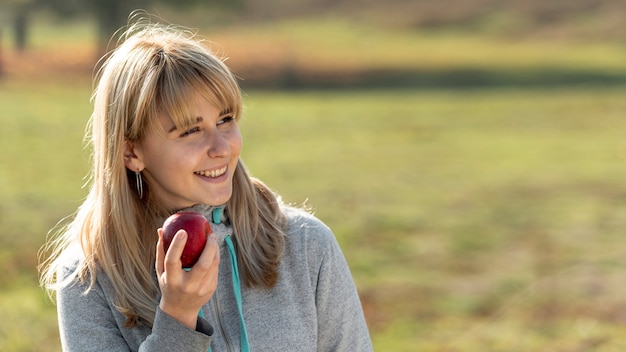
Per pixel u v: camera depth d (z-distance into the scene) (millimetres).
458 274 12180
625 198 17453
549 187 18812
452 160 22703
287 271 3471
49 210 15805
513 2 92562
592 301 10891
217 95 3207
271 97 41531
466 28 88562
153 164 3275
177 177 3242
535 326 10055
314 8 99625
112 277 3314
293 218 3596
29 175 19422
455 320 10258
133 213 3336
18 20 68812
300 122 30625
